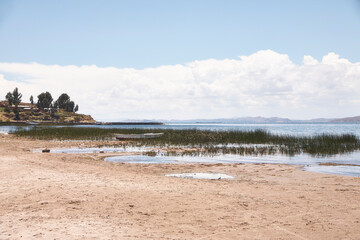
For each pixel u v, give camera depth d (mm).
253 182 12586
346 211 7785
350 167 17359
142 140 36625
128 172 14352
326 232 6258
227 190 10281
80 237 5559
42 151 23391
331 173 15383
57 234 5688
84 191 9312
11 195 8664
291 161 19969
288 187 11164
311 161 20000
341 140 30891
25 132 47438
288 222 6875
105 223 6496
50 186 9859
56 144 31797
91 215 7043
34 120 179875
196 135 37688
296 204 8453
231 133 38125
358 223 6832
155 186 10547
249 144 31844
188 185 11000
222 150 25906
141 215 7199
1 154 18719
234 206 8133
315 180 13102
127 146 30516
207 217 7160
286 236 6020
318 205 8367
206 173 15094
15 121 162500
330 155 23250
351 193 10023
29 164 14586
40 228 6023
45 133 45875
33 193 8922
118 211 7445
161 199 8703
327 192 10188
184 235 5969
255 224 6715
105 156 22125
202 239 5797
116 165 17312
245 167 17078
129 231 6059
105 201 8289
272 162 19500
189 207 7949
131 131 49531
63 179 11133
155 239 5664
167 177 13047
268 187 11102
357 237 5992
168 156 22516
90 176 12148
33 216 6832
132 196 8930
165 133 42562
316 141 30844
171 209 7746
